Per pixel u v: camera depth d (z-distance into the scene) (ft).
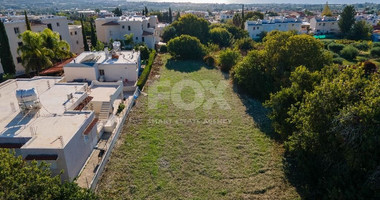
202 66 169.27
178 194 60.49
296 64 108.27
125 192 60.23
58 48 132.77
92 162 68.28
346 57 222.07
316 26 368.48
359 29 324.60
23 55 117.29
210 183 64.23
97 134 77.61
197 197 59.72
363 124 51.31
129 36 200.13
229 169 69.41
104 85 110.42
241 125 93.50
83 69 121.60
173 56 191.31
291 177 66.28
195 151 77.05
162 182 63.98
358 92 58.39
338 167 57.26
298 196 60.18
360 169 51.98
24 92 71.00
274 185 63.62
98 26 220.02
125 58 139.23
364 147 49.85
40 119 69.31
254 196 60.23
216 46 215.10
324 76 79.66
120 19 221.87
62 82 104.01
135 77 132.05
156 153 75.25
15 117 70.08
